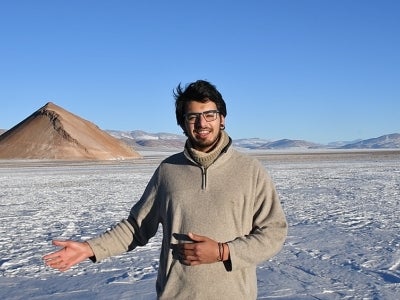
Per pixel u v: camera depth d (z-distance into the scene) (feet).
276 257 22.11
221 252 6.89
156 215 8.05
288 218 34.30
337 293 16.67
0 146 189.67
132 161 166.91
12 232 29.91
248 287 7.40
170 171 7.81
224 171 7.49
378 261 21.13
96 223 33.17
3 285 18.20
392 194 51.65
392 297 16.16
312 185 63.57
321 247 24.21
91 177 81.92
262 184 7.55
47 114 201.16
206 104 7.54
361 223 31.81
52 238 27.81
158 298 7.45
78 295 16.81
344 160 156.97
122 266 20.80
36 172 98.32
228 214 7.29
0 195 53.52
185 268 7.25
